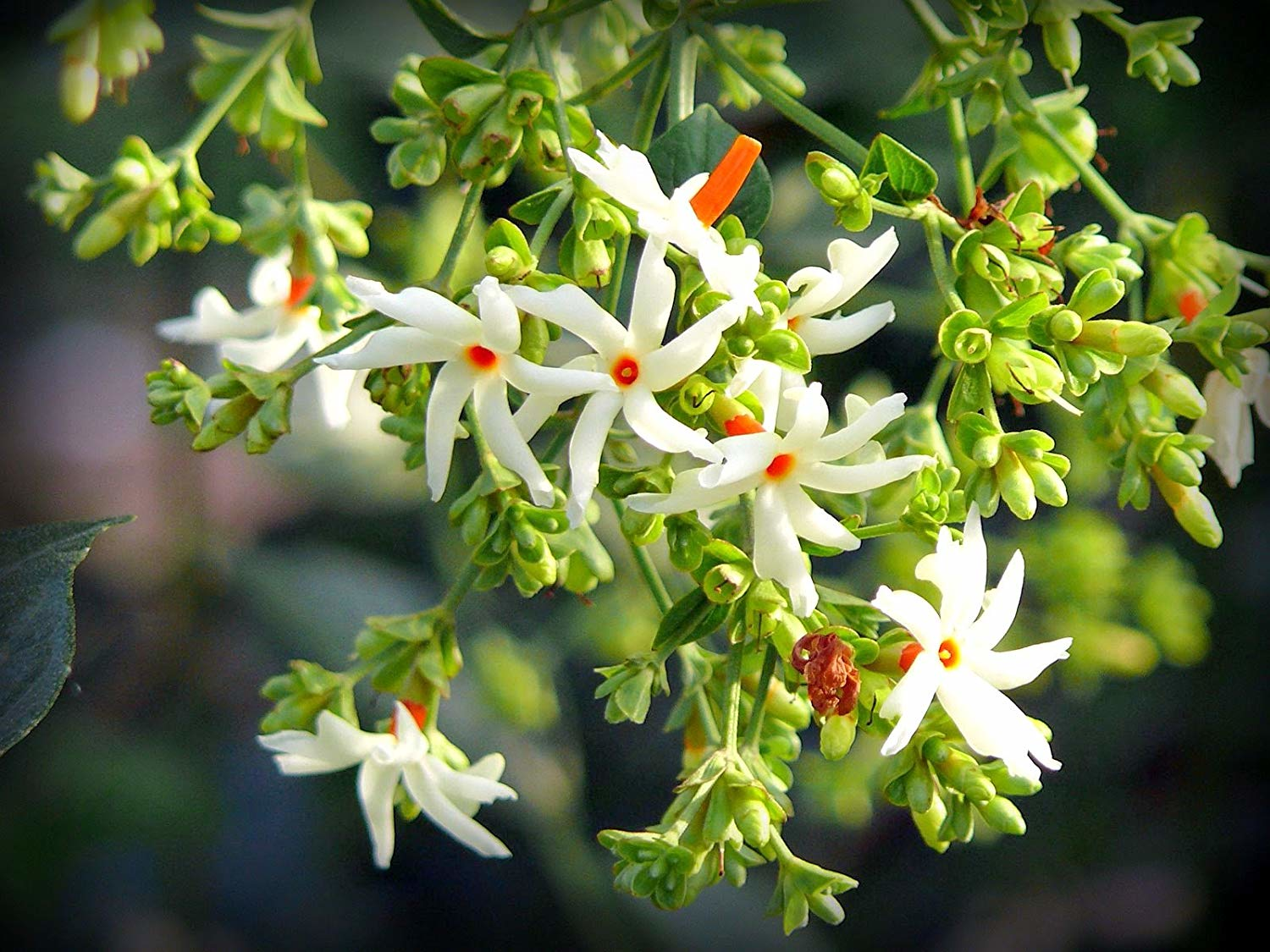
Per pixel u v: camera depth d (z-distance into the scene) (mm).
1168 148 470
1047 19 315
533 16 304
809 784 423
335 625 486
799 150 405
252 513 543
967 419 286
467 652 488
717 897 504
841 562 464
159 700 549
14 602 288
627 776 562
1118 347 286
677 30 312
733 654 289
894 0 401
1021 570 287
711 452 273
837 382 448
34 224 554
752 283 277
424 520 494
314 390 344
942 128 406
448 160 332
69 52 293
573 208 290
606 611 427
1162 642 457
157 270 491
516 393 305
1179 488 300
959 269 296
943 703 281
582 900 506
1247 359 313
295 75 312
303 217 318
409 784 296
